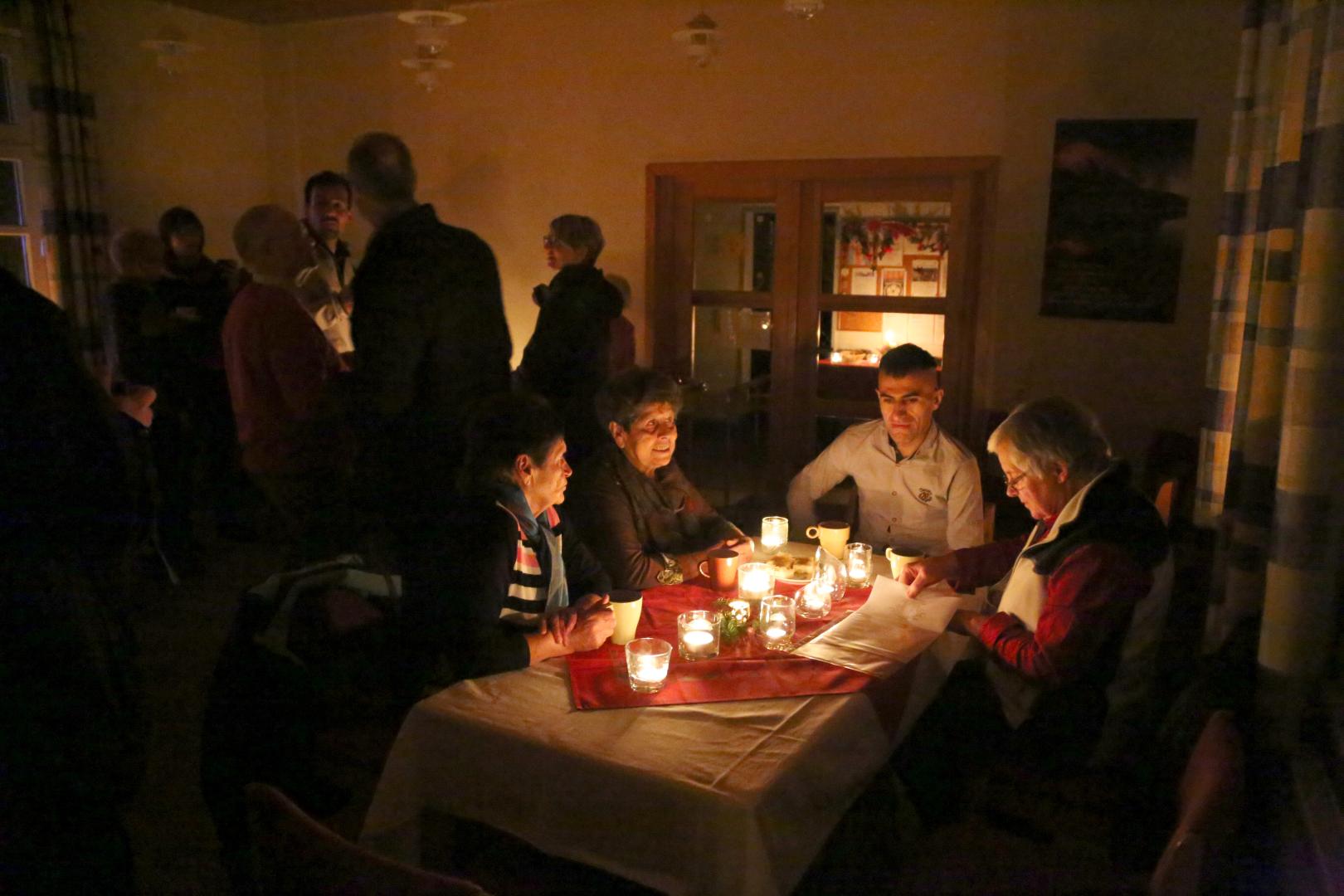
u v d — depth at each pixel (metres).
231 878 1.84
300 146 5.60
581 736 1.50
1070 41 3.89
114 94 4.93
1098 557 1.82
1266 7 2.55
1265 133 2.61
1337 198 1.47
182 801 2.52
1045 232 4.05
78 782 1.41
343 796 1.89
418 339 2.26
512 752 1.50
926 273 4.39
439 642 1.77
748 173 4.52
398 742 1.60
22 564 1.33
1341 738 1.58
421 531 1.86
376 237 2.26
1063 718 1.87
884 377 2.57
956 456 2.62
